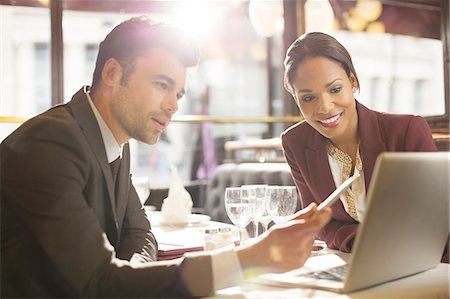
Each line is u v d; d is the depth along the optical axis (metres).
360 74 5.57
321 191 2.05
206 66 7.60
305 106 1.90
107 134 1.65
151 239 1.94
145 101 1.59
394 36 4.89
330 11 4.67
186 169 6.79
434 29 4.41
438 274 1.52
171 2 5.14
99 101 1.64
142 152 7.04
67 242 1.33
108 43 1.63
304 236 1.26
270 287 1.40
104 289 1.30
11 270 1.45
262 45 7.69
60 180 1.39
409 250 1.41
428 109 4.65
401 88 5.25
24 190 1.39
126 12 4.98
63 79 4.18
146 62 1.58
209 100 7.70
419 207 1.35
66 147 1.45
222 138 6.65
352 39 5.29
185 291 1.30
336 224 2.02
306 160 2.08
